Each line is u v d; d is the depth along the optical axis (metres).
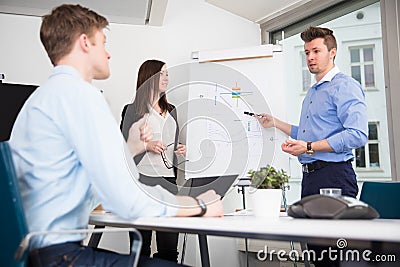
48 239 1.14
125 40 3.70
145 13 3.47
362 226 0.89
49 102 1.21
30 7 3.33
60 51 1.32
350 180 2.45
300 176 3.44
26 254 1.02
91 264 1.13
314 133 2.62
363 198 2.01
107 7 3.33
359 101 2.45
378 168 2.94
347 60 3.21
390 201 1.92
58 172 1.18
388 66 2.87
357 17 3.16
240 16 3.96
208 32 3.88
